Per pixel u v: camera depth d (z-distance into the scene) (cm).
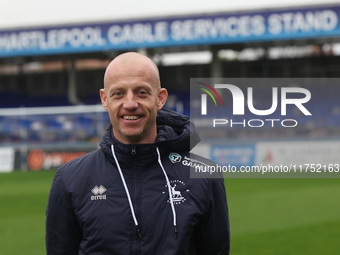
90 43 2217
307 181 1338
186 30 2108
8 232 694
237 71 2548
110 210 182
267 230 674
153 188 186
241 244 589
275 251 552
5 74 2823
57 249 193
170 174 188
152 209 183
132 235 181
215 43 2077
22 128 2559
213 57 2378
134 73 178
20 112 2341
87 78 2722
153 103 182
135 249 180
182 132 201
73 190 187
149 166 188
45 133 2369
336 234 638
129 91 178
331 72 2455
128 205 183
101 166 190
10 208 941
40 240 637
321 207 874
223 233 197
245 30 2047
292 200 970
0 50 2298
